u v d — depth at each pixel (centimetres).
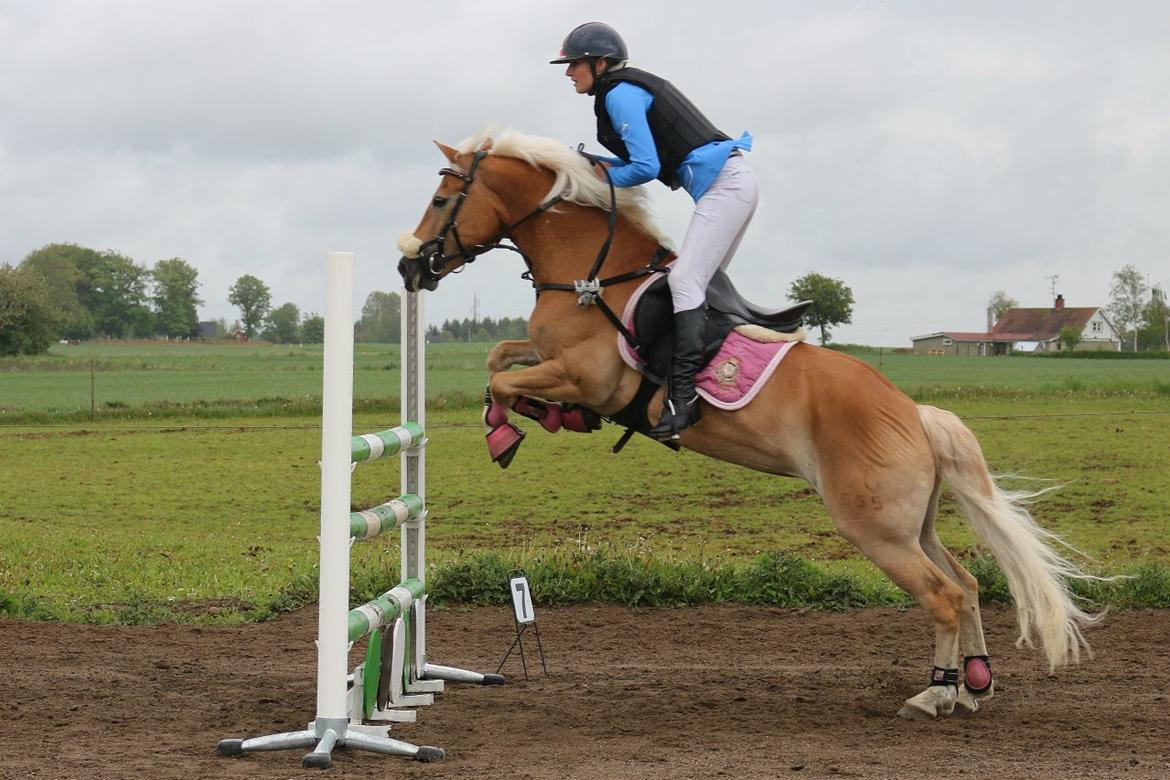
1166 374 4700
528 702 581
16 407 3009
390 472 1856
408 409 617
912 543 535
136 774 433
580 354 543
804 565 870
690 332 529
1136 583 844
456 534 1277
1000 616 800
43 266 12419
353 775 442
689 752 480
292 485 1725
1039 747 490
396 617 563
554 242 557
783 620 796
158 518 1422
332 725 477
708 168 541
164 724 524
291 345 12481
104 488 1670
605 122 557
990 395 3297
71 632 732
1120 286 11469
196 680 616
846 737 509
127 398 3431
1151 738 507
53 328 6750
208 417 2869
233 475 1823
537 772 445
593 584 852
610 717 550
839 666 672
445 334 11338
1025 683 628
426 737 514
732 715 552
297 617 812
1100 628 769
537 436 2286
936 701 539
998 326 11050
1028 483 1641
